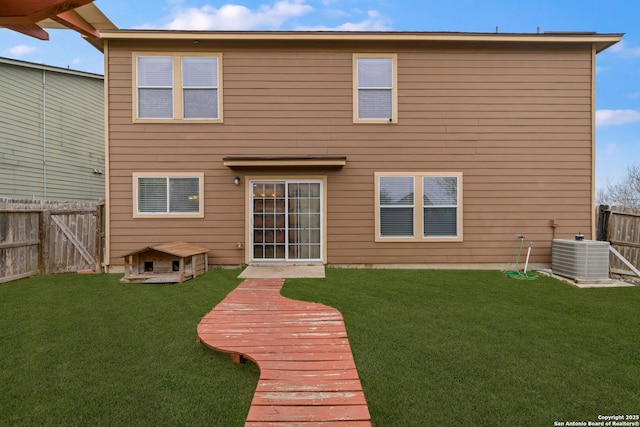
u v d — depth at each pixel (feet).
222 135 23.27
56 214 22.58
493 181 23.61
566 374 9.00
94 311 14.25
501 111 23.61
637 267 21.53
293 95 23.39
